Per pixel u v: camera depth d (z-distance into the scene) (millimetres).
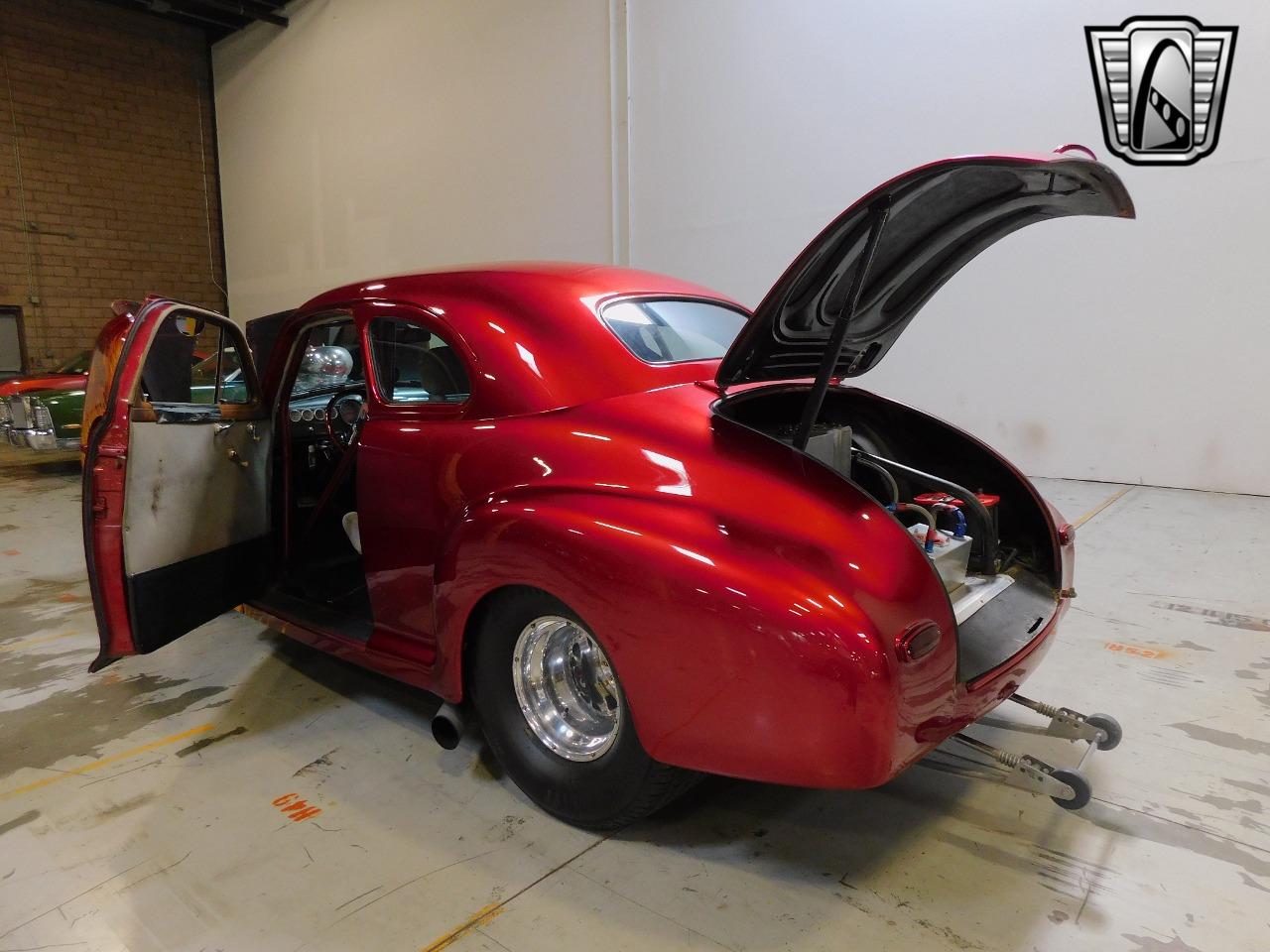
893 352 6289
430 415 2068
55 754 2295
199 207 12195
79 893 1688
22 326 10469
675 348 2082
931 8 5715
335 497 3367
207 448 2504
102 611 2197
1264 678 2600
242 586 2691
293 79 10695
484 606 1895
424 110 9172
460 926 1561
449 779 2113
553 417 1850
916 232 1778
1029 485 2199
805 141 6383
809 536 1479
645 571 1516
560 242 8164
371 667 2275
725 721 1465
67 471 7723
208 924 1588
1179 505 4848
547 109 8008
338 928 1564
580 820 1830
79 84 10789
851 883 1665
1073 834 1824
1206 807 1924
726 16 6633
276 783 2107
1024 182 1614
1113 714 2381
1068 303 5504
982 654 1723
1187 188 5004
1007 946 1484
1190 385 5152
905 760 1447
